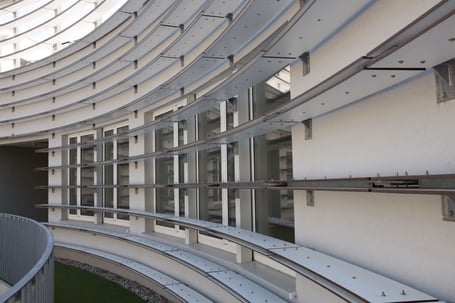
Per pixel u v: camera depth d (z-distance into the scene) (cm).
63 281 576
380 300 160
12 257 586
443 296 165
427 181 145
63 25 941
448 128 161
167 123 543
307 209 286
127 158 621
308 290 270
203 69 420
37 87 944
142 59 635
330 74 248
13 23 1018
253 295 306
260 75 307
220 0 345
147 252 572
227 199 427
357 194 228
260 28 315
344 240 241
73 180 862
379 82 186
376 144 209
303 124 287
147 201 630
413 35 130
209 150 486
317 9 211
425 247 176
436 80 166
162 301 459
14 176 1091
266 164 373
